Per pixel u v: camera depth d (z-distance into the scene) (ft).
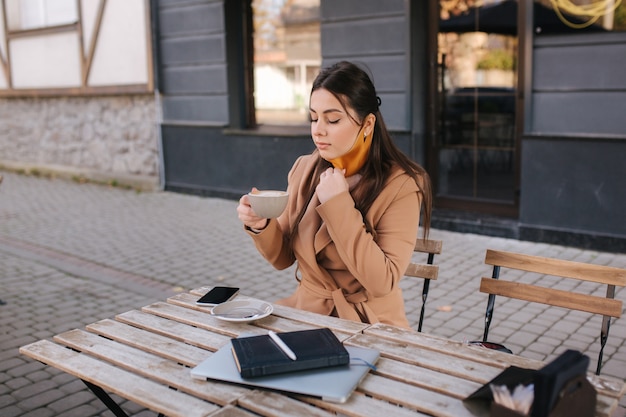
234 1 27.09
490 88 21.04
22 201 29.19
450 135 22.21
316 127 6.71
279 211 6.41
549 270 8.04
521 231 19.85
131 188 31.86
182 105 29.48
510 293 8.32
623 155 17.69
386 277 6.57
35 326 13.91
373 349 5.89
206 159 28.71
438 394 5.08
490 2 20.62
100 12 31.58
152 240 21.58
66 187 32.73
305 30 25.55
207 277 17.42
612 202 18.06
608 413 4.68
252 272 17.83
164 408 4.91
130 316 7.04
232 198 27.96
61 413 10.16
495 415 4.45
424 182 7.17
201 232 22.54
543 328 13.23
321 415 4.72
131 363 5.77
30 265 18.84
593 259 17.74
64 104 35.14
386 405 4.89
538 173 19.27
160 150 30.50
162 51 29.73
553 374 4.18
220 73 27.58
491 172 21.47
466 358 5.76
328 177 6.53
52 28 34.65
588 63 18.01
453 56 21.67
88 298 15.79
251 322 6.73
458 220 21.16
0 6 38.06
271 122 27.53
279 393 5.07
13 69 38.09
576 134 18.48
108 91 31.89
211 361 5.55
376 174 6.98
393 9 21.65
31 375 11.48
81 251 20.35
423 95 22.16
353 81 6.59
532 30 18.74
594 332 12.94
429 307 14.61
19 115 38.40
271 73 27.12
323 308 7.32
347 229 6.46
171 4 28.81
